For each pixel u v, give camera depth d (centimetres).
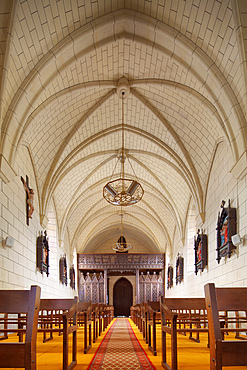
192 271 2073
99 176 2258
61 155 1647
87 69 1262
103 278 3139
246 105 988
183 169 1717
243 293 397
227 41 968
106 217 3086
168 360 603
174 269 2628
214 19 951
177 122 1530
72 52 1109
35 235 1526
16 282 1193
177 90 1292
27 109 1127
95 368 541
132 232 3512
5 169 1029
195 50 1055
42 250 1569
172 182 2086
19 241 1239
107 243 3588
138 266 3112
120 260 3120
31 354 360
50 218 2142
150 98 1490
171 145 1697
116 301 3500
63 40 1056
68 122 1518
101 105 1512
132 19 1071
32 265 1454
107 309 1586
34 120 1234
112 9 1054
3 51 893
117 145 1941
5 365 356
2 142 1021
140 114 1620
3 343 362
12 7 840
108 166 2169
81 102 1446
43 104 1233
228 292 396
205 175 1588
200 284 1703
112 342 902
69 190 2142
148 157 1991
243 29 885
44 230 1716
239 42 898
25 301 384
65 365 492
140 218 3092
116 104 1566
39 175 1585
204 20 977
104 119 1648
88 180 2212
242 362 334
